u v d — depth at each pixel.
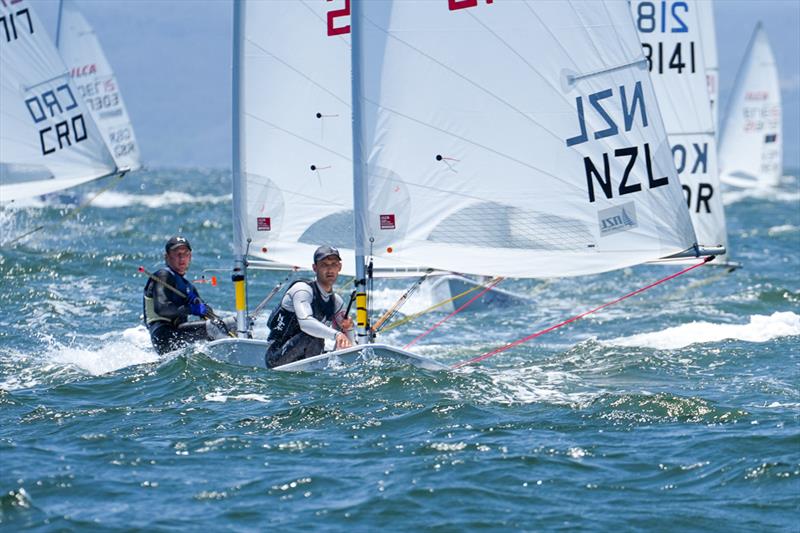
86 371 42.53
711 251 40.03
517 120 39.44
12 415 35.16
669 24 63.19
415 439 32.09
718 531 25.55
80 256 80.94
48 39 72.69
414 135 39.34
